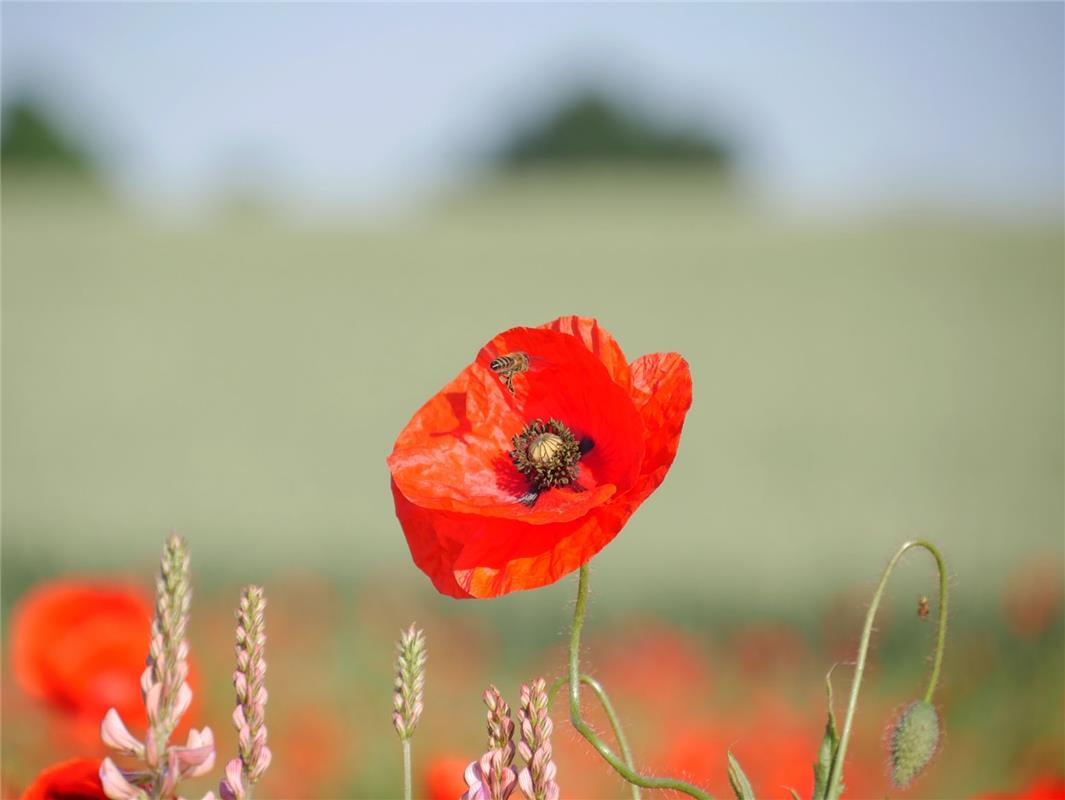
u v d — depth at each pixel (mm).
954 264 43719
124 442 27875
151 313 41875
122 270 47125
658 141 91062
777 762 4465
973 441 26344
